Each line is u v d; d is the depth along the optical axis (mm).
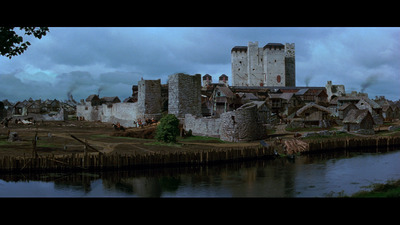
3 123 77750
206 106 97938
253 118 54969
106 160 34594
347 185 30016
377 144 57625
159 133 48969
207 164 38844
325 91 108375
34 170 33031
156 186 29500
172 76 69750
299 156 47375
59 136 52969
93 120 107938
